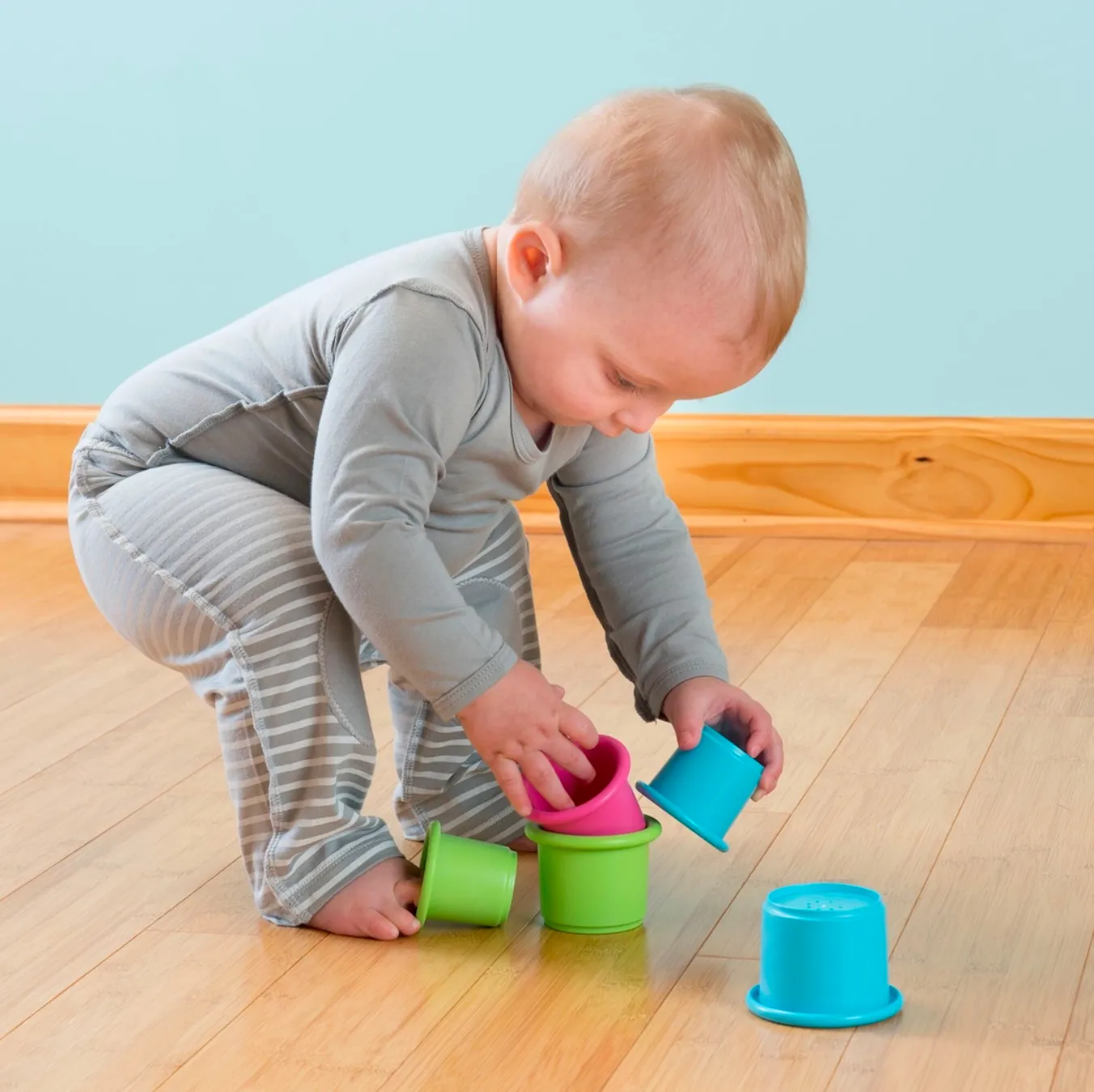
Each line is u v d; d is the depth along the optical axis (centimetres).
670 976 105
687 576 131
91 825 135
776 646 179
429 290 111
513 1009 101
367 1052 96
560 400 112
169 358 129
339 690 115
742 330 107
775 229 107
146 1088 93
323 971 108
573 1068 94
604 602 132
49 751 153
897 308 225
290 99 239
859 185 222
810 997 98
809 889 104
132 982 107
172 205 245
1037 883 118
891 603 195
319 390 118
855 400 230
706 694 123
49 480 252
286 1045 98
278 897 114
